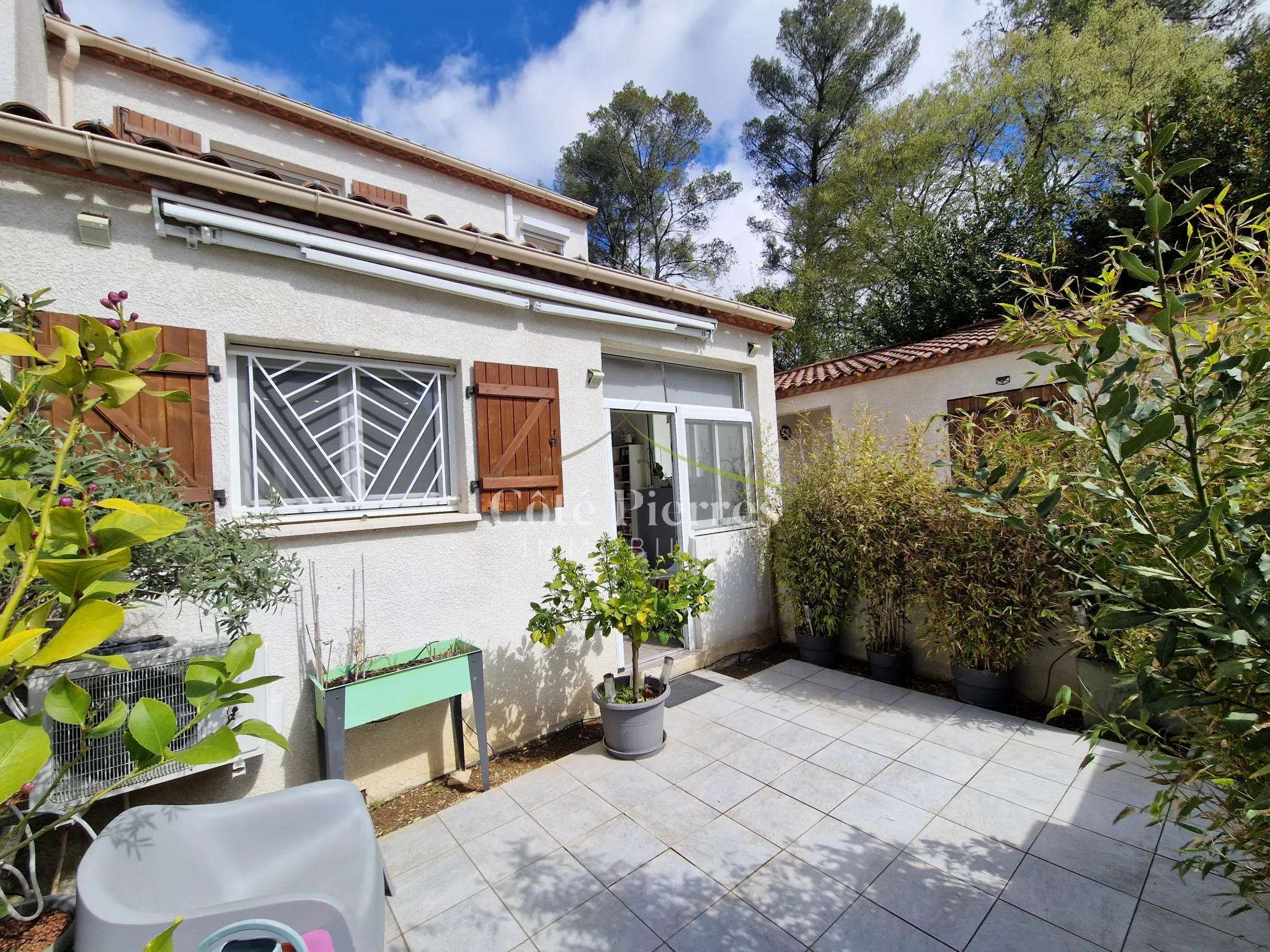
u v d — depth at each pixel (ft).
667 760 11.90
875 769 11.19
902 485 15.46
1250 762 4.68
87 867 5.61
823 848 8.94
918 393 25.31
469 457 12.45
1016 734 12.41
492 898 8.20
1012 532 13.03
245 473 10.21
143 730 4.33
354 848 7.07
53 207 8.40
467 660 10.92
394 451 11.89
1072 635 12.30
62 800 7.13
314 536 10.36
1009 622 13.17
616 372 16.60
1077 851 8.63
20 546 3.65
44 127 7.83
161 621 8.91
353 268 10.70
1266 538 4.09
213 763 4.24
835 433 17.74
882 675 16.01
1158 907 7.50
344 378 11.39
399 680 10.06
